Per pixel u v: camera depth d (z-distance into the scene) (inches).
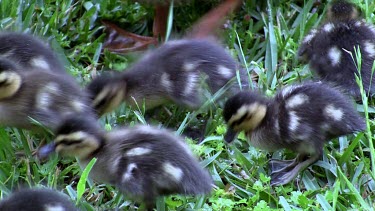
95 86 283.3
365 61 304.8
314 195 269.7
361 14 339.6
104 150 252.5
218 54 298.8
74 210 237.0
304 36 331.0
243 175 278.2
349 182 258.8
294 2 361.4
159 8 338.6
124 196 260.8
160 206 256.4
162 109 303.3
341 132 273.6
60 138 252.8
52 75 276.2
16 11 330.0
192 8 351.9
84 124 252.5
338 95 277.3
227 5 343.3
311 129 271.1
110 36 343.6
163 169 246.4
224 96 296.7
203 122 298.5
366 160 279.7
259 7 358.9
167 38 321.1
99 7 349.4
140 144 250.2
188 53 296.4
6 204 231.5
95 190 267.3
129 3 352.2
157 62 296.5
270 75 322.0
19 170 271.6
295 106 272.1
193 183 247.8
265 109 274.8
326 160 280.8
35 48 291.3
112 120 293.7
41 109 270.2
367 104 297.0
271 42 331.0
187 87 293.6
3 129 277.4
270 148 279.1
